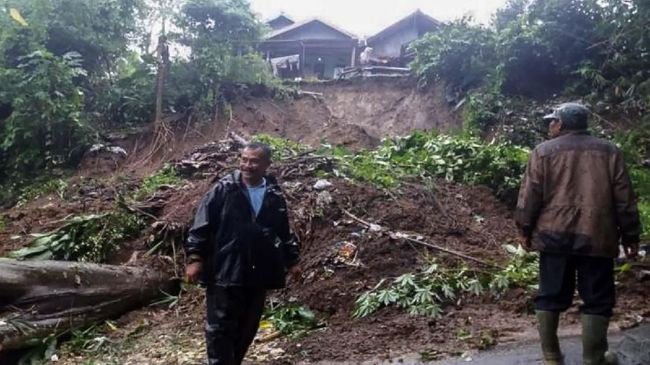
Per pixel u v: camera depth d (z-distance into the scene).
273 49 24.53
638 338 4.49
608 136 10.47
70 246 6.73
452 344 4.65
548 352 3.87
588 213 3.61
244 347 4.09
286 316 5.51
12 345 4.89
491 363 4.21
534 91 12.39
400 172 8.43
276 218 3.96
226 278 3.78
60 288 5.38
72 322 5.36
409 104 13.79
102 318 5.64
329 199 7.09
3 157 11.97
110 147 11.84
